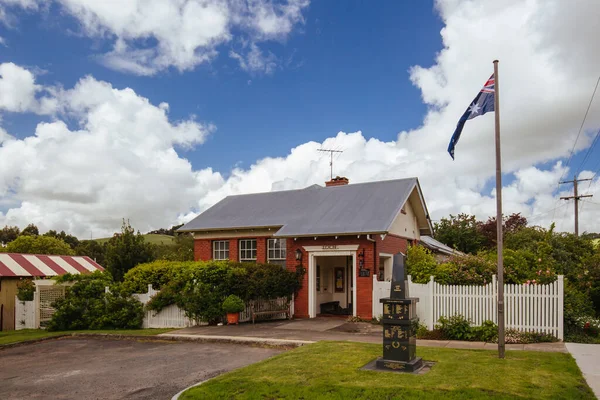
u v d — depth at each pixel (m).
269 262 22.34
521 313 13.41
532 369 9.16
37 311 21.34
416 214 24.27
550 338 12.87
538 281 13.86
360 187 23.23
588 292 18.30
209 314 18.14
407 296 9.66
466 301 14.08
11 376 11.21
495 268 14.80
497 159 10.41
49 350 14.85
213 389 8.54
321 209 22.00
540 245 16.92
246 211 24.34
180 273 19.03
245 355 12.51
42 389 9.80
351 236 19.39
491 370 9.09
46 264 27.58
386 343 9.52
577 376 8.70
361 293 18.91
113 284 20.14
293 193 25.19
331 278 23.27
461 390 7.88
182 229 24.14
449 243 42.50
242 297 18.75
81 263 30.08
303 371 9.38
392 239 21.05
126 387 9.67
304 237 20.39
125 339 16.41
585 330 13.70
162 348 14.17
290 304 20.42
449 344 12.77
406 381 8.48
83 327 19.36
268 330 16.22
